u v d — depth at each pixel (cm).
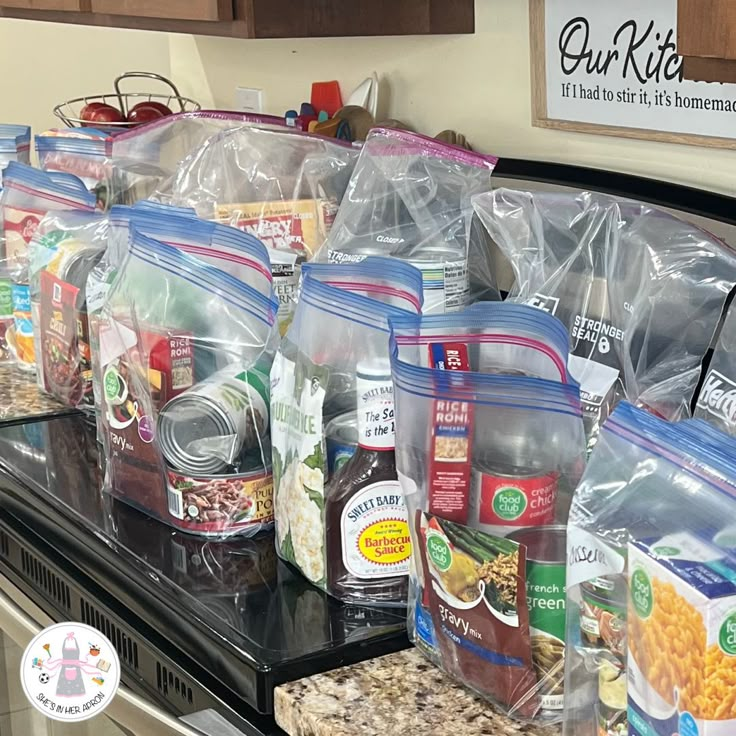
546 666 88
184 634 107
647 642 73
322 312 103
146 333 122
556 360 92
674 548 73
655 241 108
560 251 114
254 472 120
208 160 157
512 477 87
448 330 94
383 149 136
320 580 108
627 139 144
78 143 176
